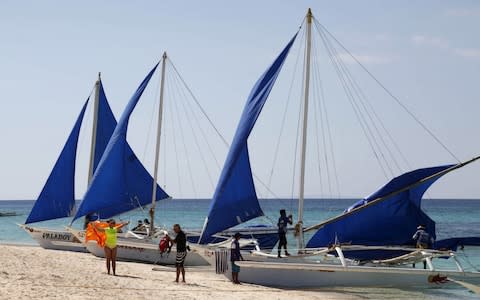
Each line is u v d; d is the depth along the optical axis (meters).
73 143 39.09
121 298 19.50
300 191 25.78
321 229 25.92
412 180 25.27
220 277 27.91
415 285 25.59
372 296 24.59
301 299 22.53
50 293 19.22
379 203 25.59
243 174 25.83
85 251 38.09
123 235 34.88
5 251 32.94
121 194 36.06
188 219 113.94
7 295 18.20
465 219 122.19
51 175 38.72
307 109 25.86
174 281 25.11
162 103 36.03
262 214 26.16
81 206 35.50
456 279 25.75
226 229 25.58
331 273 25.27
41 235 38.34
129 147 36.41
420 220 25.80
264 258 26.20
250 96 26.53
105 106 41.22
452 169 25.02
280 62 26.36
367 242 25.84
